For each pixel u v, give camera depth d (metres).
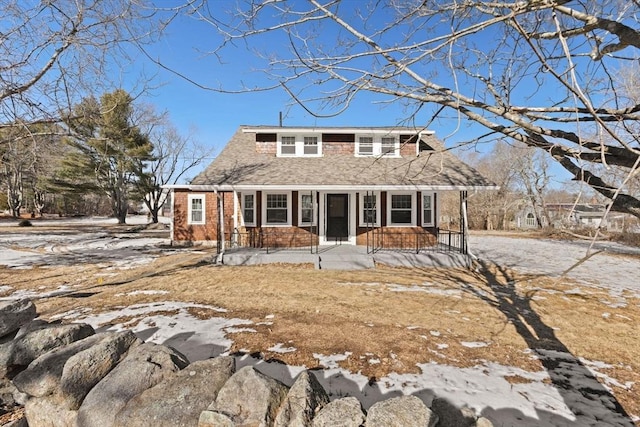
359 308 6.22
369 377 3.68
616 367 4.04
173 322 5.36
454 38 2.13
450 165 12.19
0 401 2.90
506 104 2.48
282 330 5.02
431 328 5.23
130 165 26.33
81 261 11.70
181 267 10.46
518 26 1.62
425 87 2.59
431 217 12.72
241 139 15.78
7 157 7.11
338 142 13.78
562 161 1.98
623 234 19.19
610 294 7.65
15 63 5.41
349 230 12.88
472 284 8.46
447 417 2.19
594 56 2.15
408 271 10.00
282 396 2.31
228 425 2.10
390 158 12.96
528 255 14.10
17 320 3.38
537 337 4.97
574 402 3.29
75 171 25.47
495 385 3.57
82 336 3.32
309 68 2.90
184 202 16.27
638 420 3.02
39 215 46.12
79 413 2.39
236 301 6.63
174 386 2.40
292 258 10.80
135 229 26.00
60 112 6.17
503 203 31.47
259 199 12.66
